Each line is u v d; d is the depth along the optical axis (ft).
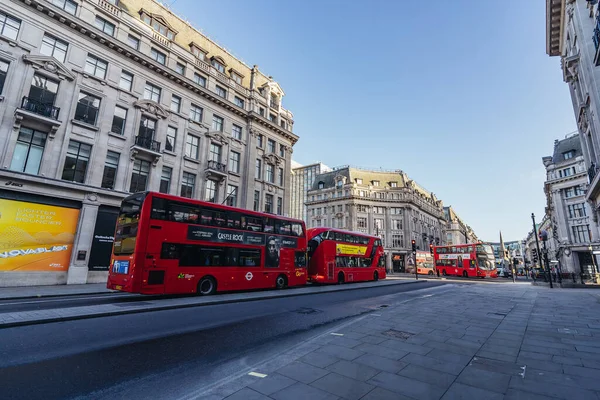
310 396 12.37
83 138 65.16
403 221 219.41
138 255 38.63
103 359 18.13
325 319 31.71
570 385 13.44
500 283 96.22
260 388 13.17
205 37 102.12
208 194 88.84
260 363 17.46
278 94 121.08
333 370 15.40
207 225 47.09
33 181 56.80
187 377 15.70
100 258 64.28
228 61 106.83
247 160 100.48
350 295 53.62
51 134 60.44
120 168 70.33
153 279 39.58
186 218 44.57
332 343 20.57
